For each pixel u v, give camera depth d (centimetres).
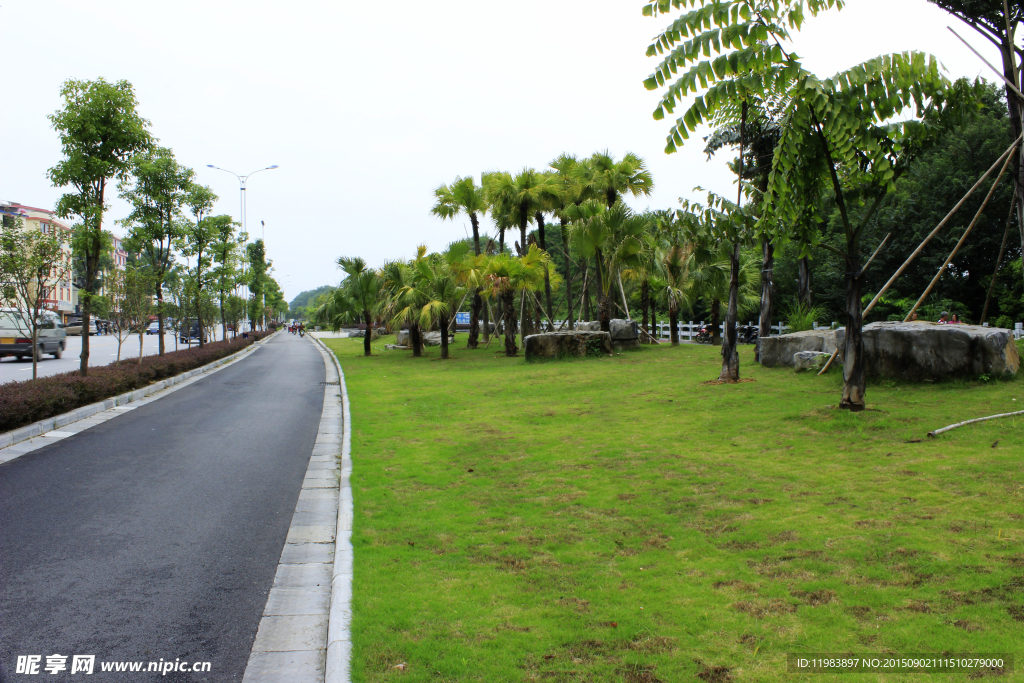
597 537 506
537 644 340
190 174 2120
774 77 748
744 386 1251
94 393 1320
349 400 1409
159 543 538
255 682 330
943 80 794
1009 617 333
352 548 498
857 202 967
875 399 984
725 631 342
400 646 342
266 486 729
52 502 649
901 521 484
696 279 2627
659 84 772
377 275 3072
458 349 3216
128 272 1908
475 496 641
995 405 867
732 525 507
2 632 380
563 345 2161
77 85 1453
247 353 3756
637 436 885
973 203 2517
